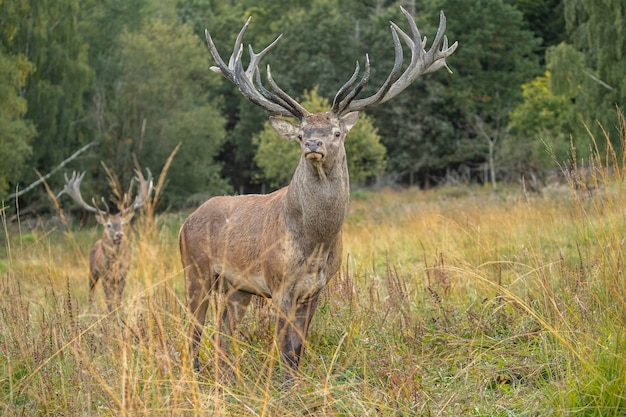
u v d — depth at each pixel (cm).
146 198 745
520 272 915
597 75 2677
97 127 4066
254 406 564
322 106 3672
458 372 625
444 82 5406
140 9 4875
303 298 687
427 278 930
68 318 722
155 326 641
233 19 6191
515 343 702
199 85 4869
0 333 728
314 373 671
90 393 593
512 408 569
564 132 3916
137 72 4275
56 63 3494
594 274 705
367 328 753
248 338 771
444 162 5162
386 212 2511
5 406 588
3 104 2839
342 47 5359
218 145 4825
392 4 5928
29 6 3284
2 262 1123
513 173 4006
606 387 529
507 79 5303
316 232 668
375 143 3769
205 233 781
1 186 2786
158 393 521
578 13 3025
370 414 544
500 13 5425
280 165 3797
